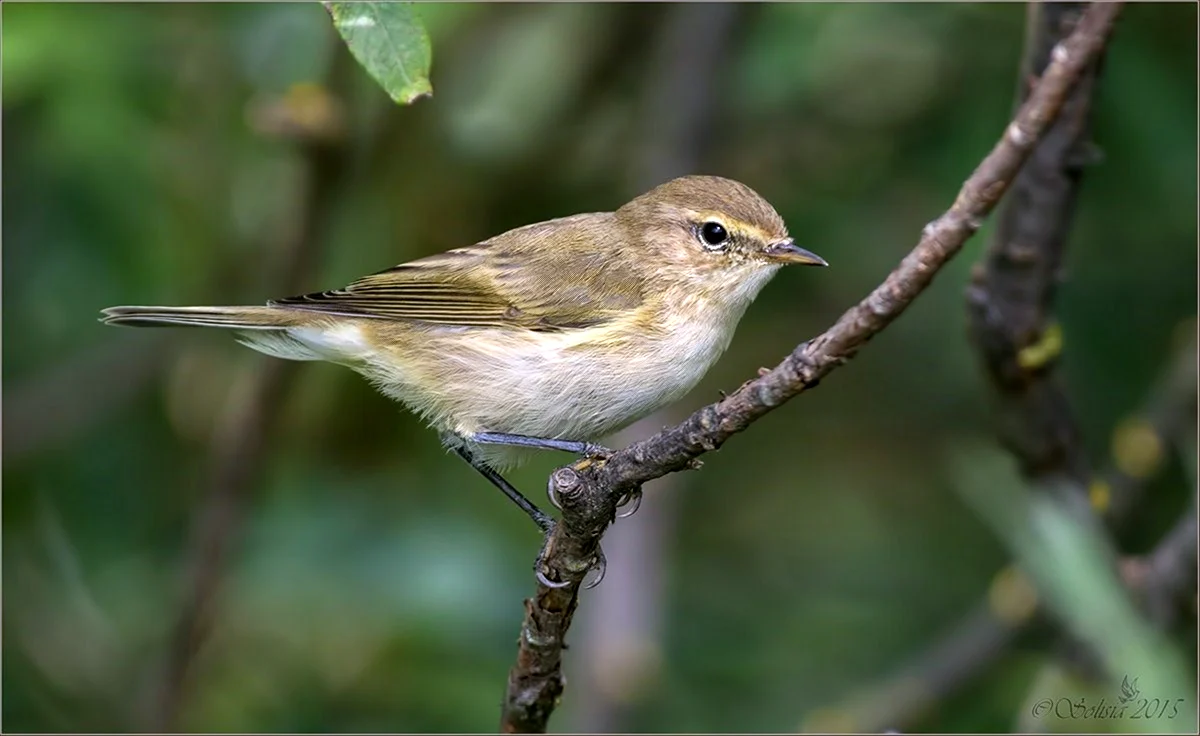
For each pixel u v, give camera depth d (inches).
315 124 407.8
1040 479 362.3
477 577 451.8
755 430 513.7
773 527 500.7
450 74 471.5
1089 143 319.3
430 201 487.5
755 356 498.9
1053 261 332.8
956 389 496.4
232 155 456.1
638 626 396.8
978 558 475.2
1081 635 215.8
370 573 457.7
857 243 469.1
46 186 444.8
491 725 425.1
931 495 495.2
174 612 446.3
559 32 494.9
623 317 350.9
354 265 483.8
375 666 442.9
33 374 471.8
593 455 351.3
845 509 501.4
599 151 511.8
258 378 422.0
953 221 196.5
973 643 401.7
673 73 469.4
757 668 454.0
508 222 498.3
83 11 418.3
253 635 454.9
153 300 460.1
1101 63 308.2
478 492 484.7
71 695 455.8
